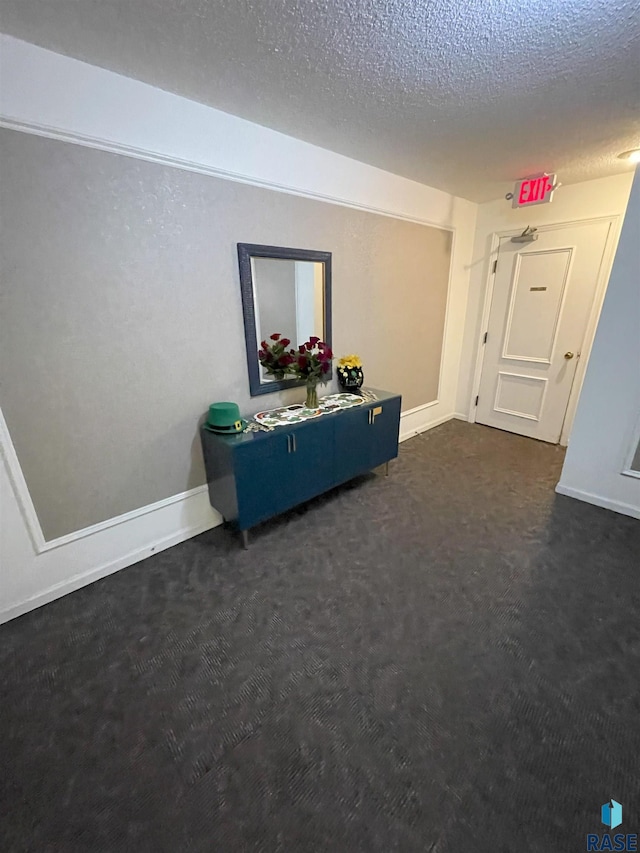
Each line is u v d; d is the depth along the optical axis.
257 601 1.82
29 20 1.25
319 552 2.17
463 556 2.11
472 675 1.45
